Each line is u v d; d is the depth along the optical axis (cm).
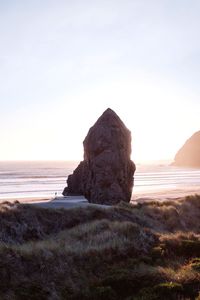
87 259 1677
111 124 6259
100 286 1451
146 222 3138
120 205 3594
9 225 2428
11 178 13900
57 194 7738
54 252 1659
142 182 12525
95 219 2914
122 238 1997
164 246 1920
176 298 1352
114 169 5950
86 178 6350
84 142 6531
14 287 1362
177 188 9944
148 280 1490
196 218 3672
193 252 1920
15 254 1538
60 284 1444
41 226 2625
